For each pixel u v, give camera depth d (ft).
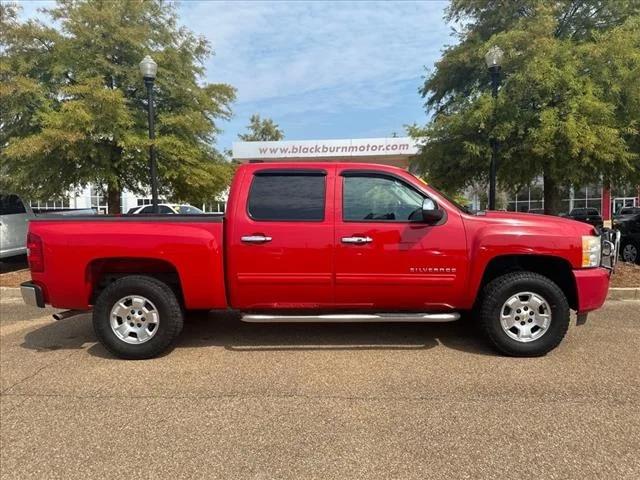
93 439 11.27
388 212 16.43
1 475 9.89
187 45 42.27
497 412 12.31
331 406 12.80
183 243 16.30
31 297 16.78
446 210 16.31
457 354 16.80
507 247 15.97
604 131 29.12
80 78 35.27
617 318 21.50
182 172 39.09
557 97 31.22
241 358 16.70
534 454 10.35
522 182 37.35
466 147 33.27
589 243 16.19
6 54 36.83
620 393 13.37
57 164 36.14
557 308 16.08
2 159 36.60
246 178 16.67
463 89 42.63
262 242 16.24
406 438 11.09
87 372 15.61
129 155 36.78
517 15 38.50
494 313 16.29
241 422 11.99
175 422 12.04
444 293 16.40
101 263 17.07
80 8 36.24
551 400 12.96
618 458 10.15
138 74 36.94
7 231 36.22
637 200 102.06
